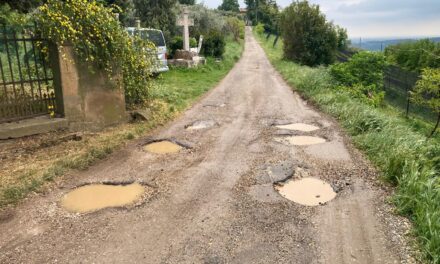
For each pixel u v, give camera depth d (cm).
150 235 369
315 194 466
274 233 372
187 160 586
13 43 696
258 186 486
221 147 654
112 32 720
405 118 1250
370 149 611
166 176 520
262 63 2491
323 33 2395
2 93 722
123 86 776
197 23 3000
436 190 415
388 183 493
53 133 662
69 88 677
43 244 354
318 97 1066
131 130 736
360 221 397
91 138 678
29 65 716
